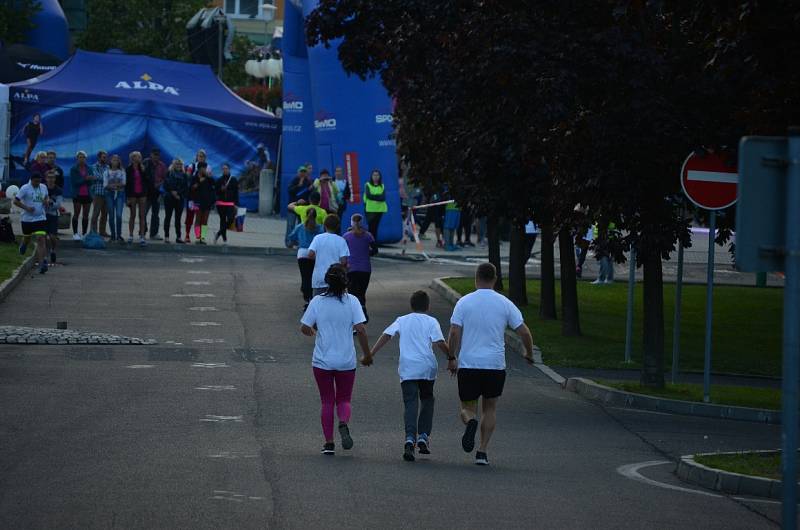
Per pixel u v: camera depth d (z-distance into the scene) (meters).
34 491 25.42
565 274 60.09
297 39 117.06
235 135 122.12
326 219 57.50
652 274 46.56
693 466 30.47
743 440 37.34
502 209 53.88
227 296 66.94
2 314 56.47
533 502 26.55
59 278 69.94
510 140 48.56
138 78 119.94
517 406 42.09
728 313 73.50
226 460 29.81
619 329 64.06
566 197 46.78
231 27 149.12
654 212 44.81
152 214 92.69
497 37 44.81
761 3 37.62
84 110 116.19
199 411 36.91
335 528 23.12
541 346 56.47
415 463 31.02
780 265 17.12
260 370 45.31
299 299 67.00
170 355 47.81
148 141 118.44
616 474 30.77
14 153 113.88
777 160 17.06
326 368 31.88
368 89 100.94
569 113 43.84
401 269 89.06
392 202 101.19
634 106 41.81
